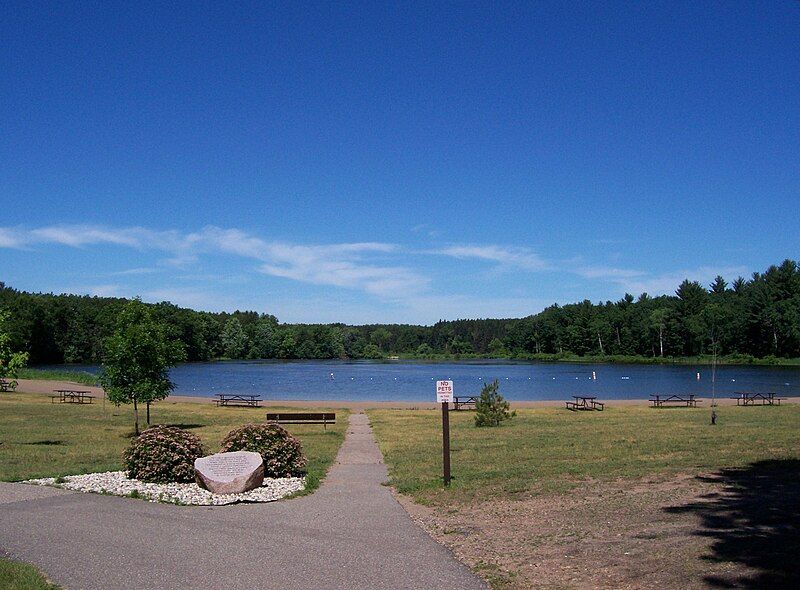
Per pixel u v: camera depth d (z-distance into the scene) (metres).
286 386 77.75
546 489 12.77
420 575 7.50
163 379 28.22
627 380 86.19
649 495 11.66
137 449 14.14
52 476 14.38
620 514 10.22
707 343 127.19
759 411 40.09
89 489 12.77
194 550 8.55
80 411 40.00
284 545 8.84
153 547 8.66
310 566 7.86
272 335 167.62
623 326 146.12
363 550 8.61
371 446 23.14
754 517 9.52
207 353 156.25
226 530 9.69
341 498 12.64
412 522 10.37
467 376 98.88
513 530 9.62
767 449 18.34
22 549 8.48
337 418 38.41
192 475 14.10
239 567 7.80
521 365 137.88
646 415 38.53
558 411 43.62
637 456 17.45
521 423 33.31
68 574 7.50
